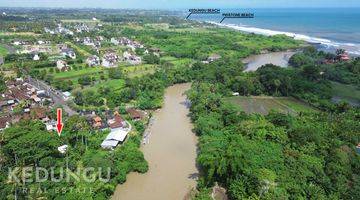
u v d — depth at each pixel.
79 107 141.62
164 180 93.62
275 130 107.00
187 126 132.12
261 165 88.19
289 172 85.81
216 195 84.50
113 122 124.06
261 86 171.75
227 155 87.38
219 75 188.25
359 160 92.06
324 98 160.00
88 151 103.44
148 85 169.00
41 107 137.25
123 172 92.69
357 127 114.38
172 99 167.75
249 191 79.50
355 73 197.12
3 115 128.00
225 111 131.62
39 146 93.25
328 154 94.56
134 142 111.94
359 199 75.38
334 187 80.06
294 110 147.75
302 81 172.12
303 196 77.94
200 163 95.88
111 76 190.50
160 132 125.81
